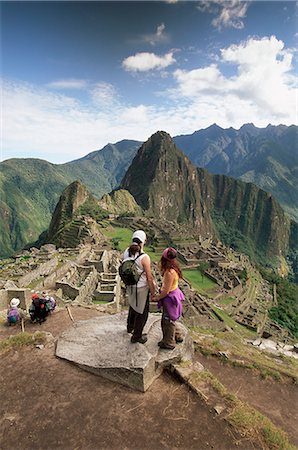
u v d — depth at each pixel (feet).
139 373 19.70
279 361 42.29
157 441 16.31
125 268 21.24
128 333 24.26
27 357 24.02
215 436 16.83
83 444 16.10
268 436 17.21
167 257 21.95
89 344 24.03
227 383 28.76
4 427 17.33
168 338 22.44
